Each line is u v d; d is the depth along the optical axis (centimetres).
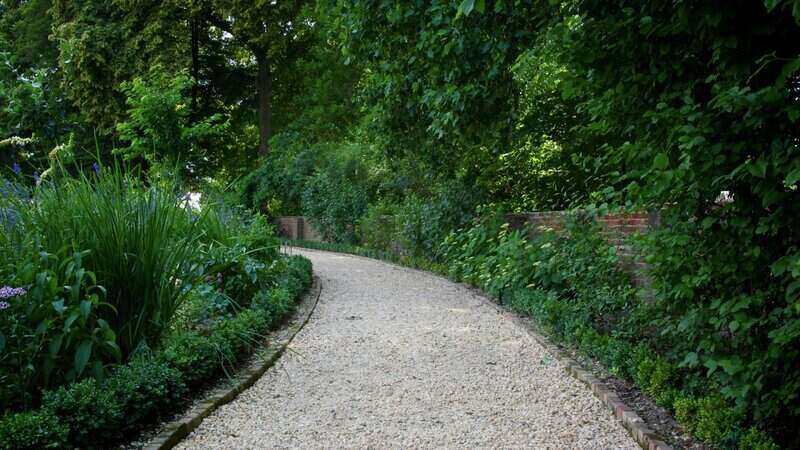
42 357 371
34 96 1083
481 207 1141
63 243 412
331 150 2338
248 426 410
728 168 330
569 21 556
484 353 614
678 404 389
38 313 372
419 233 1441
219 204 879
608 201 653
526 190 1234
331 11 978
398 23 797
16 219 422
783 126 302
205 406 432
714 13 313
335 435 394
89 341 381
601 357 538
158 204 472
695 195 351
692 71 370
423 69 839
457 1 674
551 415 432
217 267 655
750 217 337
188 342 482
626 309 591
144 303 443
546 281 765
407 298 989
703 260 369
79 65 1978
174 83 1211
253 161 2909
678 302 395
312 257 1819
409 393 485
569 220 732
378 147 1100
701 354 415
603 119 418
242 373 521
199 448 372
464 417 429
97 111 2034
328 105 2597
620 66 392
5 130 1035
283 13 2294
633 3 387
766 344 341
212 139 2577
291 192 2464
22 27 2323
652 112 347
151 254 447
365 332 718
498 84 825
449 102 809
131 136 1201
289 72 2750
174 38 2181
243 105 2836
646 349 487
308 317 804
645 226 621
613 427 406
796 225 311
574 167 1088
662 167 331
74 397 349
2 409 346
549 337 669
